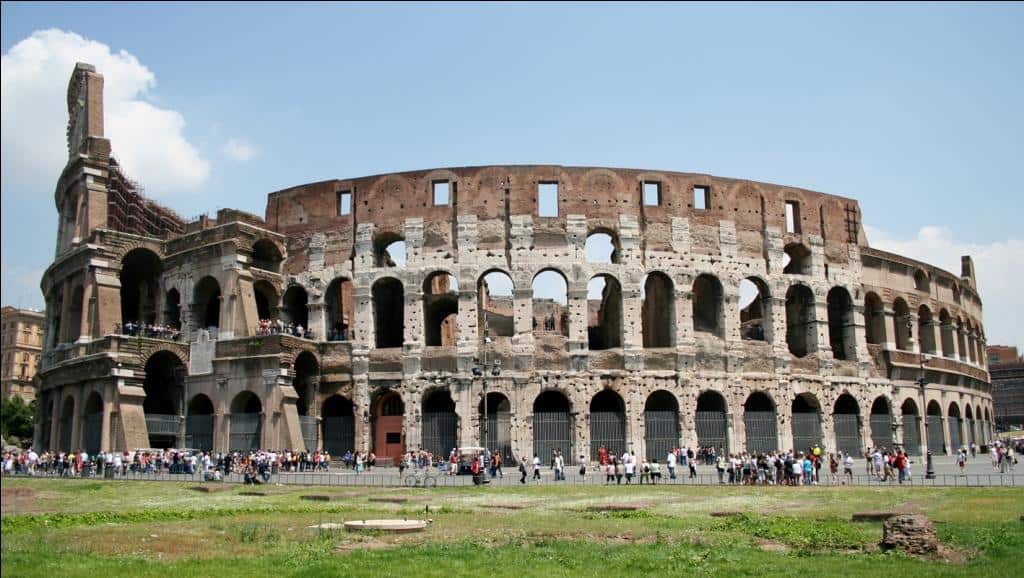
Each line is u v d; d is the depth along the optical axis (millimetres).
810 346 89000
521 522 35562
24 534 32438
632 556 26688
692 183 86188
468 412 78812
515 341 80188
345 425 82000
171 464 71312
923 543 27234
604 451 76250
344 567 24391
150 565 25156
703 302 90750
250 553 27656
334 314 89688
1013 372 174875
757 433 83375
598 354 80688
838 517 36656
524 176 83562
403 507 42875
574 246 82250
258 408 82875
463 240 82250
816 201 91812
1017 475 63406
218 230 83375
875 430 90625
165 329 84125
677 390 81062
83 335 82625
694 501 44938
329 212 86438
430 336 89812
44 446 92125
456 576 23234
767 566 24812
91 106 92125
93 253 83562
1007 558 25625
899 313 99062
